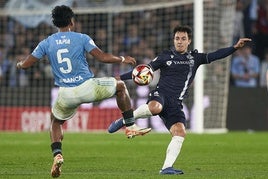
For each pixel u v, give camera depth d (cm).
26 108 7081
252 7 8075
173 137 3152
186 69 3203
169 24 7775
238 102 6981
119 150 4672
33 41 7850
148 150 4662
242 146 5000
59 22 2936
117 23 7881
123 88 2961
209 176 3062
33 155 4222
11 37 7894
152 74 3091
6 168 3447
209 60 3228
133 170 3375
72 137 6009
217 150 4650
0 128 7131
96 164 3697
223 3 6962
